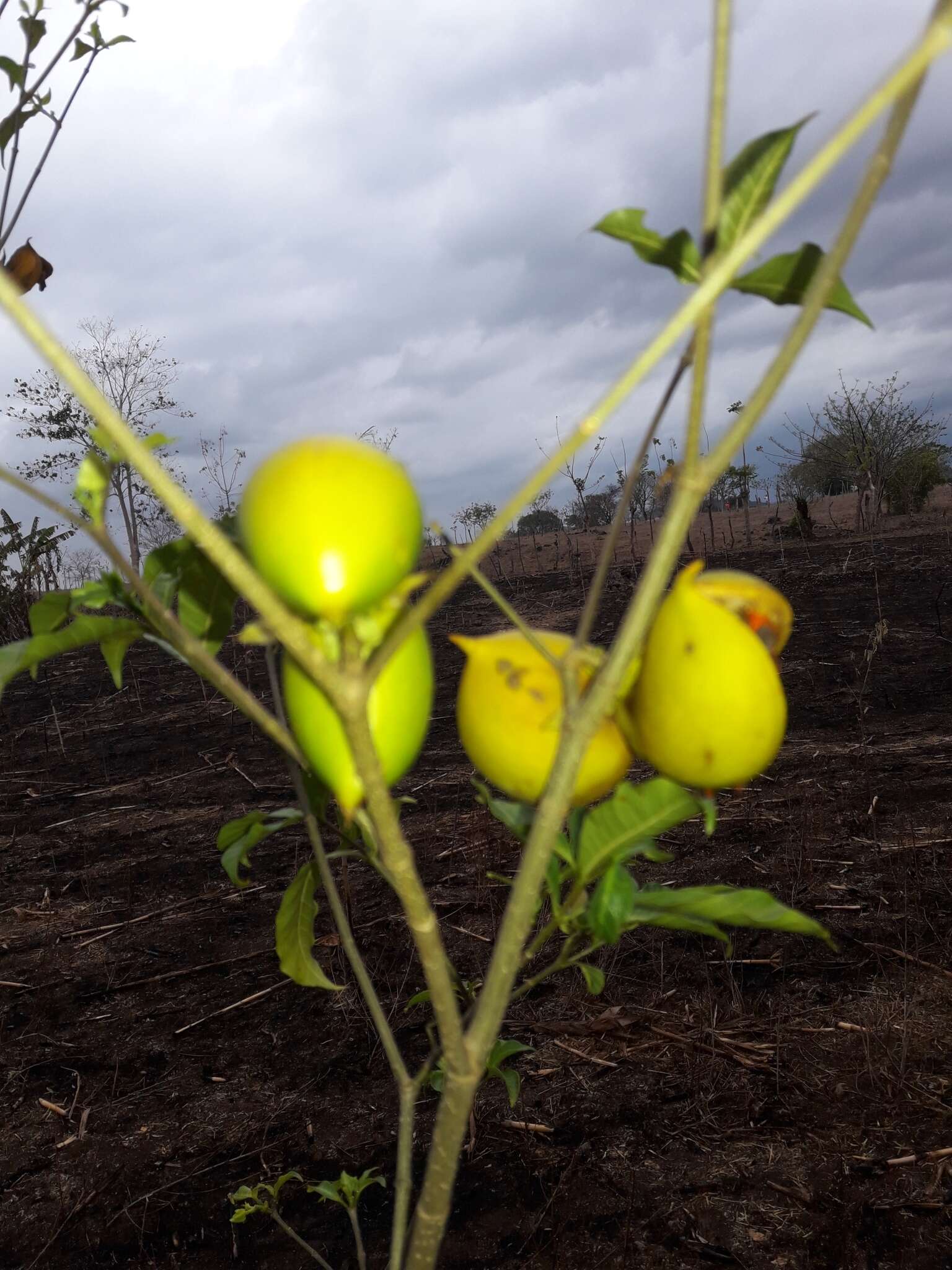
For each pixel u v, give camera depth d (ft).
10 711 26.13
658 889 2.68
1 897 14.21
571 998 10.28
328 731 2.02
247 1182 8.10
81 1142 8.78
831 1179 7.57
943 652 23.36
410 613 1.72
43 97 7.70
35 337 1.44
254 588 1.61
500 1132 8.43
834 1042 9.14
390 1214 7.63
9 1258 7.52
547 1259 7.07
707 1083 8.76
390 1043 3.23
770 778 16.06
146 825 16.71
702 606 2.23
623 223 2.07
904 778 15.40
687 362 2.01
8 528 27.43
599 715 1.89
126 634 2.55
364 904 12.67
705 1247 7.08
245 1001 10.82
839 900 11.71
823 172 1.50
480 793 3.02
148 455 1.53
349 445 1.78
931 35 1.41
